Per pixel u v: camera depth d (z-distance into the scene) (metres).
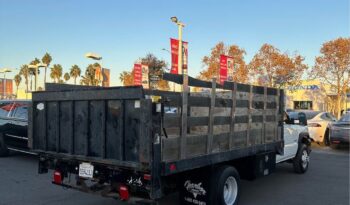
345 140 15.09
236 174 6.39
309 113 17.52
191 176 6.00
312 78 41.03
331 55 38.69
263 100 7.42
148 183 4.95
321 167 11.26
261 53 39.12
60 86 7.11
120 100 5.16
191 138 5.43
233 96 6.36
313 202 7.26
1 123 12.15
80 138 5.73
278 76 38.56
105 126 5.38
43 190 7.89
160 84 30.66
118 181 5.41
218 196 5.91
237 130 6.52
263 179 9.38
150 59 42.41
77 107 5.76
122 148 5.14
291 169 10.84
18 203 6.94
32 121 6.46
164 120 4.96
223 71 27.42
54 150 6.14
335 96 47.44
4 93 59.19
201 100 5.61
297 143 10.00
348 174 10.12
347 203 7.21
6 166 10.70
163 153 4.96
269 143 7.59
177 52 24.39
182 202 6.12
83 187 5.86
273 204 7.09
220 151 6.06
